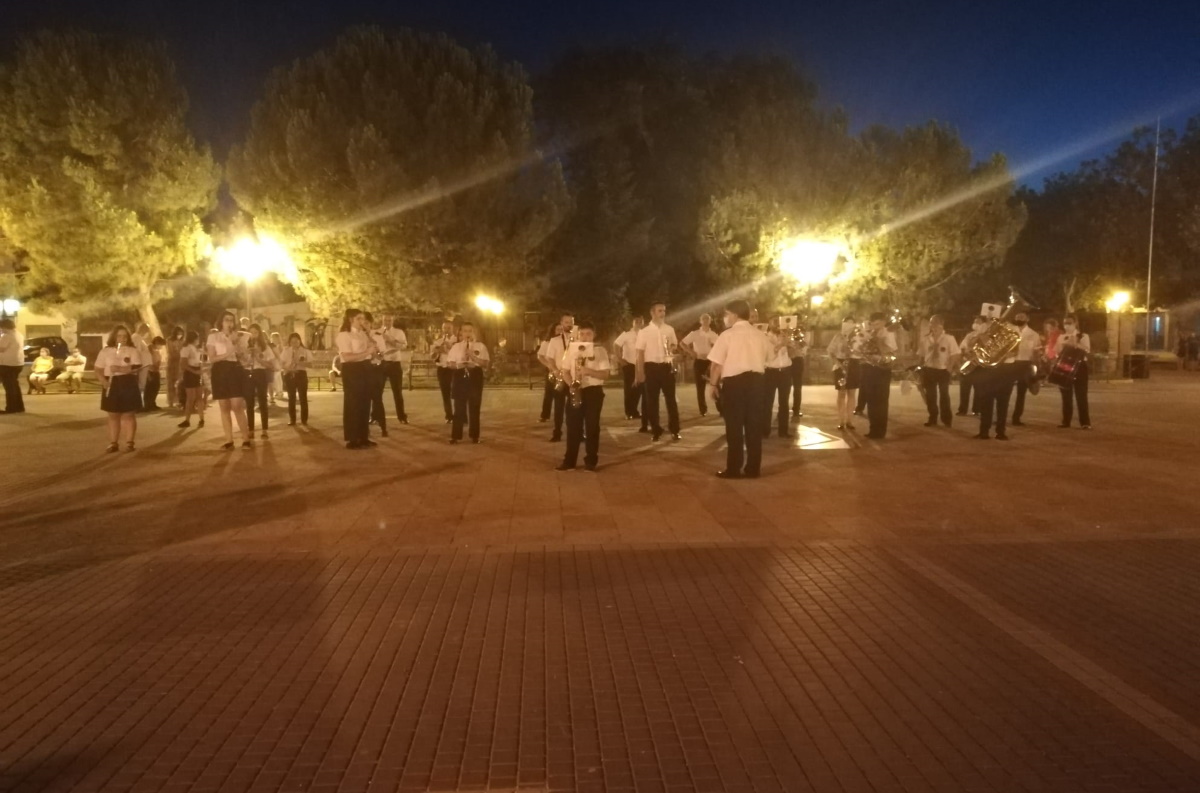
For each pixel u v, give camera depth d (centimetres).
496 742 485
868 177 3444
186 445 1523
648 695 541
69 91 3120
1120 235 4384
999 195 3550
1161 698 530
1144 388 2797
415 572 793
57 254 3209
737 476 1188
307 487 1157
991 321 1531
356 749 480
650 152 3972
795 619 665
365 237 2867
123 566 822
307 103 2948
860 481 1171
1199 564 802
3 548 888
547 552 852
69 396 2586
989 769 452
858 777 446
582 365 1232
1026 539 886
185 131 3331
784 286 3362
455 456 1385
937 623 655
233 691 552
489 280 3020
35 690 557
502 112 3039
